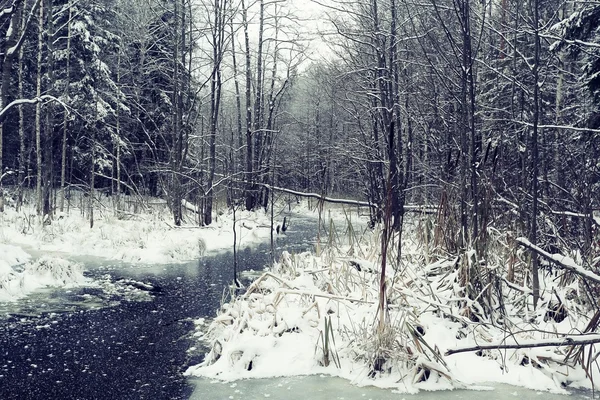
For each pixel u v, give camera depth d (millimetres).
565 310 6715
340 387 5504
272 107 28547
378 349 5789
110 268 12336
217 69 20750
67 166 25625
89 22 23172
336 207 28906
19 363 6262
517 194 8703
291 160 29500
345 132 26406
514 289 7340
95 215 20719
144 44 23812
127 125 26250
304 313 6805
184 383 5707
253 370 5977
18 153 26141
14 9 12891
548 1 11867
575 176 8750
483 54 13453
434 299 6625
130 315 8445
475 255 6742
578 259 7430
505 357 5984
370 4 15688
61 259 10922
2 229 15352
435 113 13273
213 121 20781
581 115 11883
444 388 5438
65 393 5426
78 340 7168
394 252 8219
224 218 21625
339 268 8141
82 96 22656
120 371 6062
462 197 7336
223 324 7316
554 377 5609
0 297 9070
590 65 11320
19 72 21156
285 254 9367
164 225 18219
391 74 14633
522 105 9484
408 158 11953
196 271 12273
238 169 27531
